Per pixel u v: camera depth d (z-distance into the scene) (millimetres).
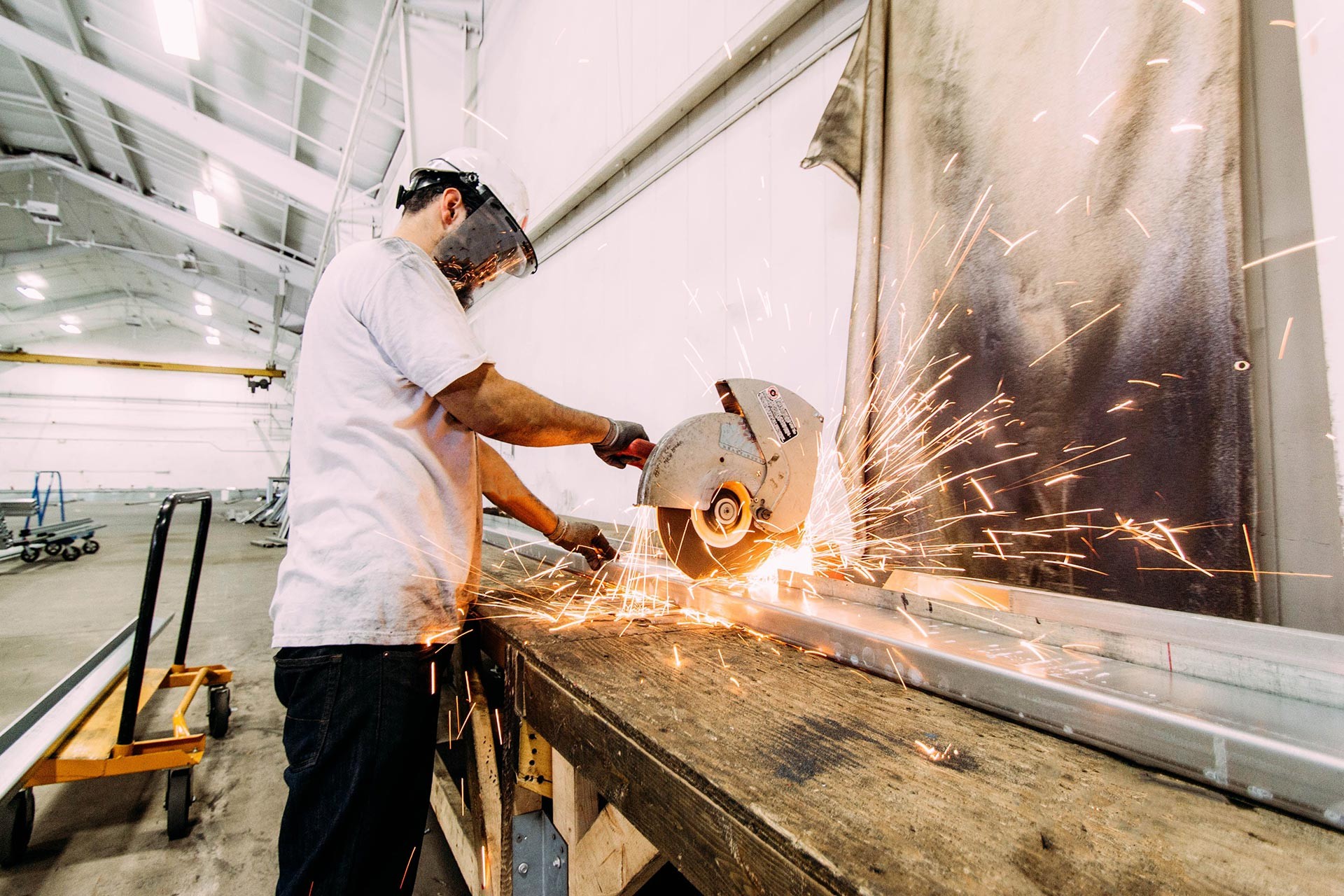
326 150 6215
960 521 1252
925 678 658
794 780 451
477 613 1103
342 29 4535
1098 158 1052
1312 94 893
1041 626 716
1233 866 357
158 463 16656
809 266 1729
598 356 2812
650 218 2430
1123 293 1018
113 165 8719
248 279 11609
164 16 4113
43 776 1515
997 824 398
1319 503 877
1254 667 564
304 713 792
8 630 3418
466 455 942
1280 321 922
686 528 993
